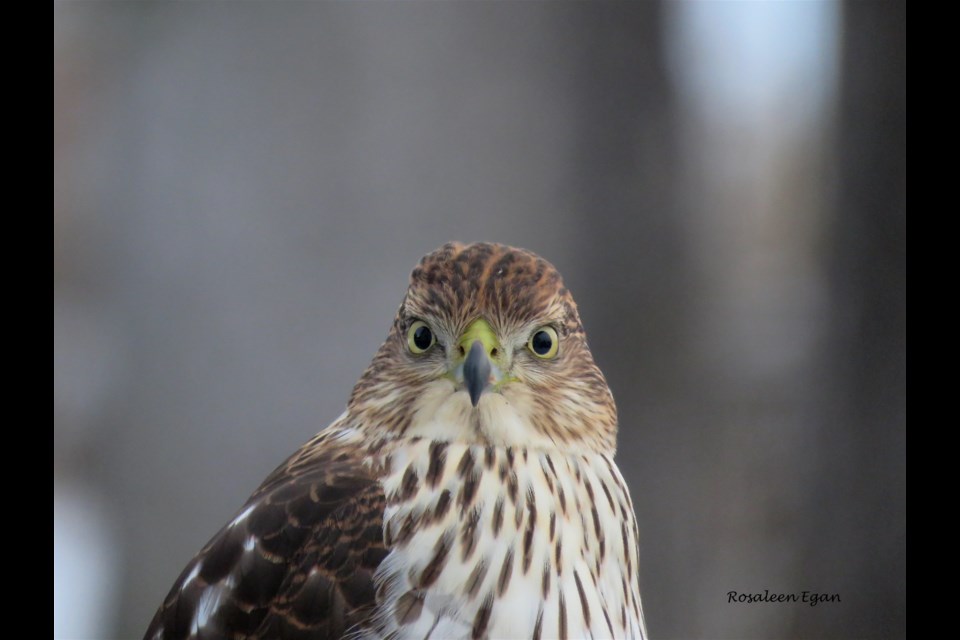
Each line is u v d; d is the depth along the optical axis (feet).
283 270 38.68
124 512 40.04
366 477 26.11
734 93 40.68
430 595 24.64
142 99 40.22
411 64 38.24
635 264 39.93
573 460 26.99
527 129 38.83
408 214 38.34
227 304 39.09
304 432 38.55
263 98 38.78
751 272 40.52
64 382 40.42
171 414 39.60
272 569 25.13
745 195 40.55
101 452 40.37
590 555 26.13
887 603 40.11
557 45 39.04
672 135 40.04
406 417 26.58
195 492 39.42
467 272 26.86
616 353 40.14
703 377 40.24
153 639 25.49
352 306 38.40
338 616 24.62
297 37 38.55
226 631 24.94
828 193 40.86
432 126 38.40
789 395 40.45
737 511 40.16
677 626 40.01
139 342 39.83
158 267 39.81
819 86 40.93
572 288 39.65
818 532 40.27
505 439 26.21
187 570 25.88
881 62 40.75
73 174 40.68
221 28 39.22
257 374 38.86
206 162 39.45
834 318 40.60
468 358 26.04
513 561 24.98
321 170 38.50
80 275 40.68
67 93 40.45
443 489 25.55
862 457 40.42
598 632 25.34
